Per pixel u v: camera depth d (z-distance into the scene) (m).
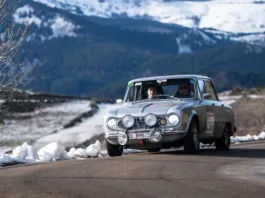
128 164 18.67
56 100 164.75
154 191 13.25
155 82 24.19
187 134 22.34
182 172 16.62
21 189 13.54
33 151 22.41
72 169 17.58
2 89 25.84
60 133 103.31
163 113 22.09
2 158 21.09
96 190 13.39
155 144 22.22
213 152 24.11
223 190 13.39
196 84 24.19
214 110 25.11
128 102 24.05
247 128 68.00
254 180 15.08
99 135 88.75
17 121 116.50
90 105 164.62
